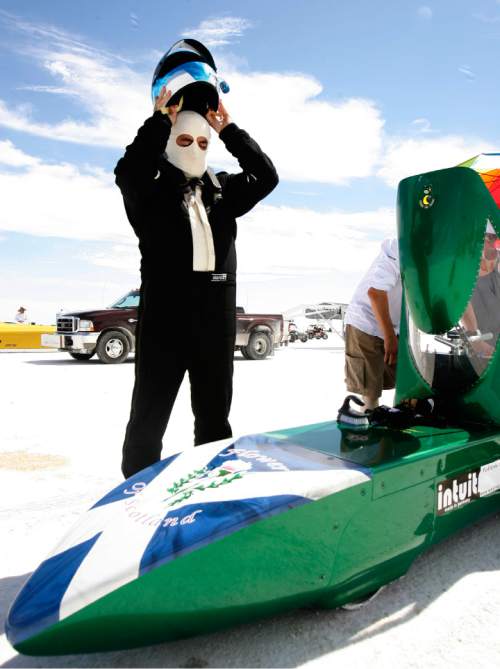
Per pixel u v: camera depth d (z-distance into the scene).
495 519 2.66
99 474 3.64
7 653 1.71
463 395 2.52
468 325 2.52
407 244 2.25
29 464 3.89
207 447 2.18
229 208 2.61
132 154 2.27
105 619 1.43
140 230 2.47
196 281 2.48
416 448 2.05
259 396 7.25
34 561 2.31
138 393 2.50
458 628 1.80
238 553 1.55
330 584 1.72
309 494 1.66
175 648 1.70
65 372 9.80
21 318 17.41
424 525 1.99
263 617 1.68
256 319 13.51
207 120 2.60
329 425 2.40
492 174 2.49
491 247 2.42
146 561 1.48
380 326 3.29
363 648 1.70
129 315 11.80
